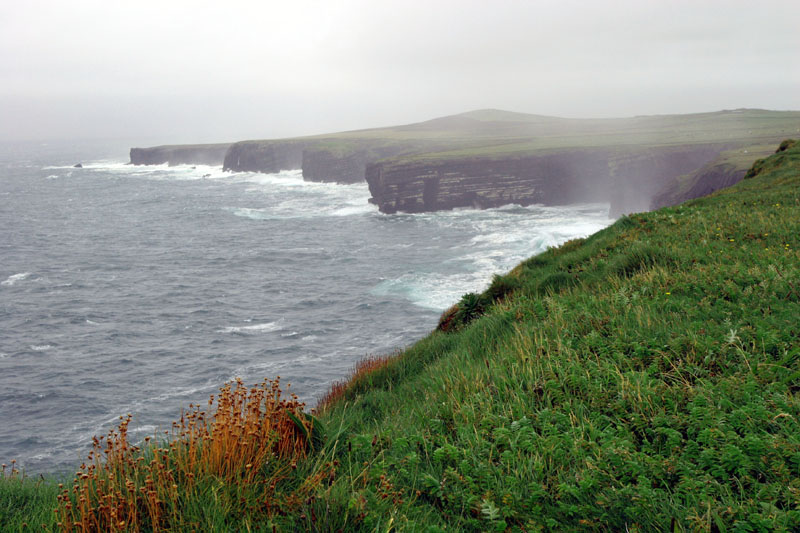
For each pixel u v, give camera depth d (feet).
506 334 31.42
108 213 543.80
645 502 13.16
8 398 149.18
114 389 154.30
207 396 147.33
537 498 14.25
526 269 55.83
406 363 35.55
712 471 14.21
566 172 577.43
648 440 16.70
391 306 226.79
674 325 24.61
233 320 218.38
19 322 218.59
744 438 14.92
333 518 13.16
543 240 339.98
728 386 18.01
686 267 36.29
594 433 16.71
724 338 21.76
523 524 13.56
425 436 18.62
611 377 20.43
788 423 15.47
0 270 313.12
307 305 236.22
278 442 16.56
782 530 11.43
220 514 12.93
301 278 287.69
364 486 15.21
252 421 16.66
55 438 127.75
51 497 14.55
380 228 442.50
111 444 15.38
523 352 24.73
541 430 17.87
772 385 17.54
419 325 201.36
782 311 24.21
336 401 30.91
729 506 12.60
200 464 14.62
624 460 15.11
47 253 363.15
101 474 14.65
